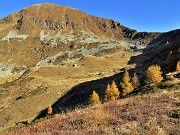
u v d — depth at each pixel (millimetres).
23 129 15539
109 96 73500
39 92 144125
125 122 14453
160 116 15281
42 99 134875
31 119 116500
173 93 24562
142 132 12852
